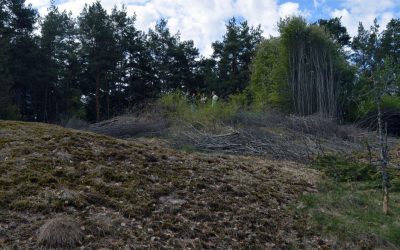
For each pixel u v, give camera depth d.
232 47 41.72
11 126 7.11
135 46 39.47
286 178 7.67
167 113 15.31
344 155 9.88
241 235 5.14
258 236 5.22
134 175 6.02
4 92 26.42
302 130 13.02
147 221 4.98
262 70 24.61
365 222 6.10
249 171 7.61
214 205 5.73
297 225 5.70
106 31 36.44
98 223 4.66
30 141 6.47
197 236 4.91
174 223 5.05
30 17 33.25
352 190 7.59
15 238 4.22
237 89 39.84
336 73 20.64
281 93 21.02
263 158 9.62
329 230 5.70
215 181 6.56
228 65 42.53
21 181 5.23
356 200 6.92
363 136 13.20
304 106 19.66
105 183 5.64
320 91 19.39
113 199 5.28
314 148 10.59
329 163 9.07
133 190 5.57
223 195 6.11
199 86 42.97
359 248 5.39
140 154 6.89
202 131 12.18
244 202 6.06
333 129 13.36
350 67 21.33
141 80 40.47
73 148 6.47
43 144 6.42
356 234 5.64
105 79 37.88
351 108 19.98
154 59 42.22
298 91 19.91
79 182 5.51
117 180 5.81
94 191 5.33
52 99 35.66
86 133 7.30
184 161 7.17
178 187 6.03
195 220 5.26
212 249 4.74
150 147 7.57
